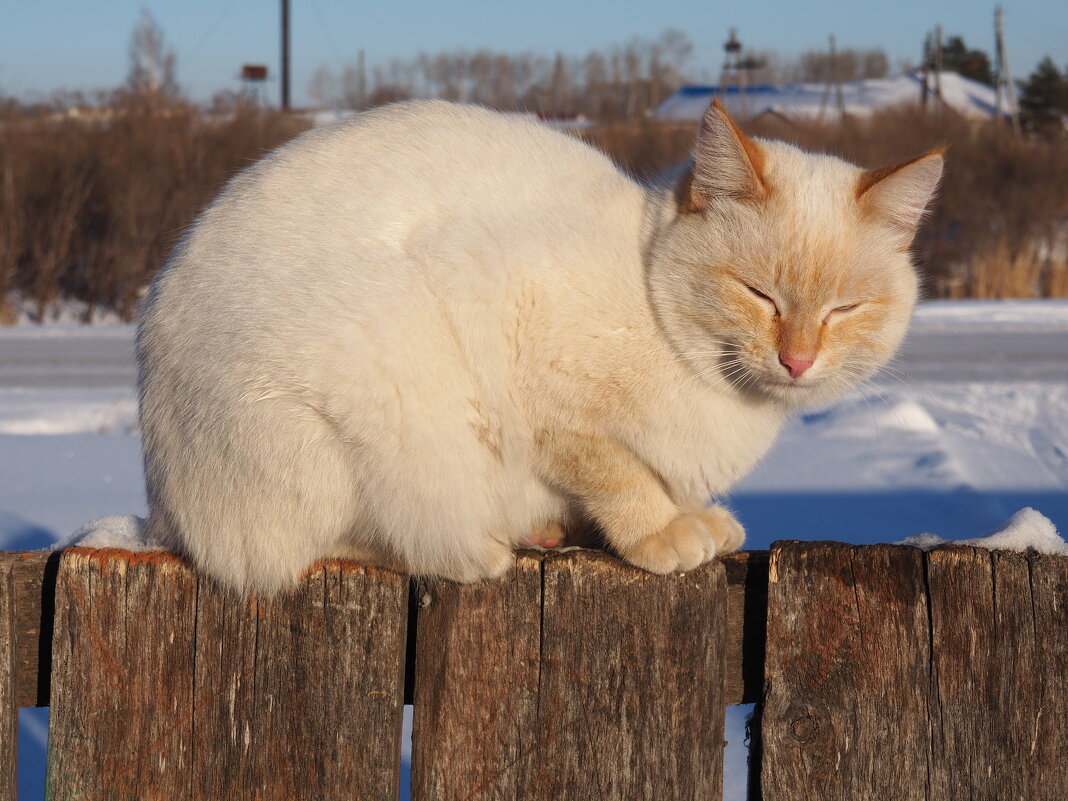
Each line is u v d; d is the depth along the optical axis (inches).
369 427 94.0
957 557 82.7
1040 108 1542.8
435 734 87.4
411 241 99.3
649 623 85.3
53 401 331.9
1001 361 397.7
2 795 87.3
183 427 95.4
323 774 86.8
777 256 103.3
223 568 90.1
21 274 666.2
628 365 101.7
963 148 858.8
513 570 86.8
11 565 88.4
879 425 280.1
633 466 105.9
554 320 100.2
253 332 92.7
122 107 776.3
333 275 94.7
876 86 1838.1
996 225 737.6
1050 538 85.0
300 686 87.0
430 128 106.4
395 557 99.0
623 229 106.5
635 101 1630.2
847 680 84.3
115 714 87.2
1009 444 269.9
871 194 106.7
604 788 86.0
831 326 107.1
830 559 84.3
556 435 104.4
